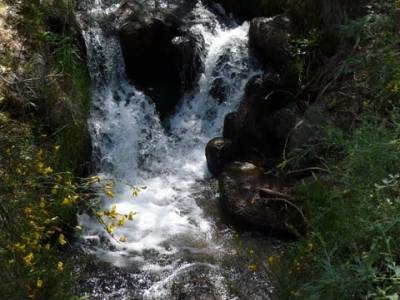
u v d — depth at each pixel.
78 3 6.97
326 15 6.05
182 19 7.06
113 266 4.93
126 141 6.43
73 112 5.41
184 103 6.98
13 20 5.57
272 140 6.04
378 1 5.35
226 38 6.99
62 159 5.01
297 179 5.42
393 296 2.57
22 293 3.40
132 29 6.68
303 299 3.59
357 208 3.44
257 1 7.19
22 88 5.10
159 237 5.34
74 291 4.50
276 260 4.65
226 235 5.33
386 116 4.58
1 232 3.49
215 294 4.65
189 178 6.26
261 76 6.38
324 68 5.92
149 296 4.64
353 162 3.54
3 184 3.53
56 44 5.57
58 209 4.09
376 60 4.52
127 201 5.81
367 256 2.93
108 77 6.70
